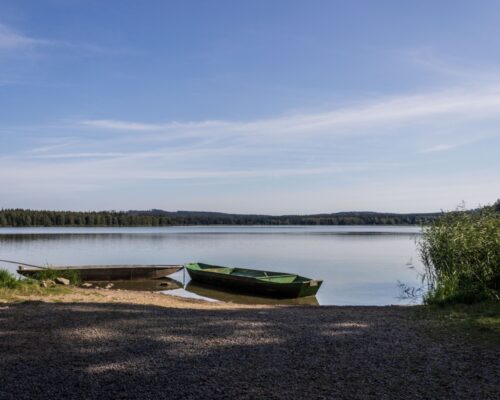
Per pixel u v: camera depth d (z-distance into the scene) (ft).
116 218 497.05
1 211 439.63
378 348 23.41
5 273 45.55
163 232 371.76
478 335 25.40
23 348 23.09
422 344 24.07
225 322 30.09
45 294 42.06
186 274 92.48
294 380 18.65
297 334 26.66
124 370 19.86
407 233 352.28
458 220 44.11
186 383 18.29
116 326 28.19
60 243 192.95
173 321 30.12
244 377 19.01
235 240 230.48
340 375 19.25
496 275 37.73
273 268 100.32
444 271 41.63
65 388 17.70
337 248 165.78
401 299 61.00
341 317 32.78
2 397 16.78
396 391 17.39
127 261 118.32
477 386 17.79
